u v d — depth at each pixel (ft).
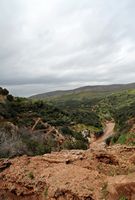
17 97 255.50
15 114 208.23
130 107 318.24
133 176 40.57
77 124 290.15
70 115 303.68
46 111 253.65
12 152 112.47
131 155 55.83
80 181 44.75
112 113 463.01
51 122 231.91
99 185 42.86
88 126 303.27
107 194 39.78
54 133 208.54
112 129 323.16
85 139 246.68
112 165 51.29
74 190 43.06
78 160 54.80
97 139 276.82
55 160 56.75
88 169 49.96
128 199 37.63
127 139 134.21
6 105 213.05
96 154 54.44
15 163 61.21
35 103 249.34
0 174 59.31
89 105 613.11
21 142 126.41
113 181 41.01
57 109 280.72
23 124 196.95
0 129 140.36
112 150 59.06
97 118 361.71
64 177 47.75
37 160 59.11
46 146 144.15
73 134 234.99
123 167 50.16
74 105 593.42
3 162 62.95
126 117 257.96
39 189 50.14
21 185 53.78
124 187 38.50
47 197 46.68
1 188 56.95
